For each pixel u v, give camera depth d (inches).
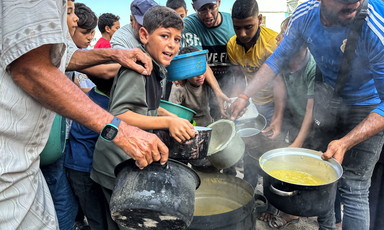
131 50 57.3
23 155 38.3
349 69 69.6
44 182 46.2
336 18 64.1
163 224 43.8
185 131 48.0
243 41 109.0
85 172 70.3
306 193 55.2
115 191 43.4
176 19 61.5
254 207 65.6
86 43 106.7
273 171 70.7
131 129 39.1
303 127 88.0
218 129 79.9
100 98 72.2
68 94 35.3
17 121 35.6
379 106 63.1
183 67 81.4
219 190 86.0
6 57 31.4
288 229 93.3
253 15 99.4
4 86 33.3
